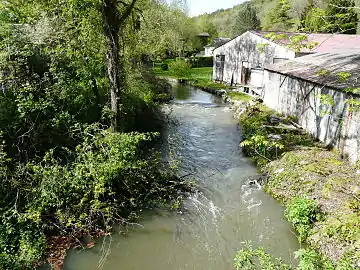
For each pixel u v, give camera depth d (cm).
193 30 5481
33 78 968
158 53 2547
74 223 772
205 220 862
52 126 916
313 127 1358
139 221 848
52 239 744
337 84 1079
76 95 1082
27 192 736
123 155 853
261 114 1781
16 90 916
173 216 877
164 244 768
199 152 1362
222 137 1583
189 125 1808
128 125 1362
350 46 2403
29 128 870
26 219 685
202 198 970
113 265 694
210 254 736
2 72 905
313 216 783
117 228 815
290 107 1647
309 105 1402
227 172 1152
